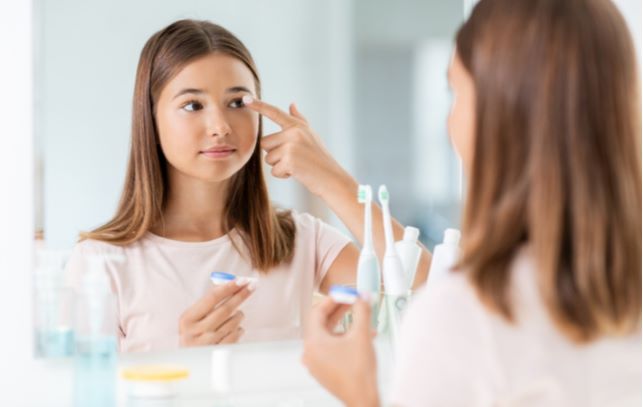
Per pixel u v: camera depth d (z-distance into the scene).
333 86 1.22
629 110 0.72
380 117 1.26
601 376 0.70
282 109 1.18
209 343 1.13
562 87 0.68
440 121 1.30
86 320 1.00
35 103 1.02
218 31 1.12
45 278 1.03
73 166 1.05
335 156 1.22
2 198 1.01
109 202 1.07
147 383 0.97
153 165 1.09
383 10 1.25
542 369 0.68
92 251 1.06
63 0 1.04
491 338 0.68
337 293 0.91
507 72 0.69
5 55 1.01
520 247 0.71
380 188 1.22
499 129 0.70
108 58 1.06
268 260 1.16
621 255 0.69
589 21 0.69
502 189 0.70
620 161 0.70
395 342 1.17
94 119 1.06
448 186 1.29
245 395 1.15
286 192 1.18
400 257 1.22
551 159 0.67
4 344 1.01
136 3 1.08
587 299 0.67
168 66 1.10
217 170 1.13
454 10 1.29
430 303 0.70
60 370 1.03
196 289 1.12
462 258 0.71
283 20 1.17
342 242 1.20
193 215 1.12
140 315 1.09
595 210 0.67
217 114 1.13
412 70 1.28
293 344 1.18
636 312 0.72
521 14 0.70
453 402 0.68
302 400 1.17
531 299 0.68
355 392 0.80
